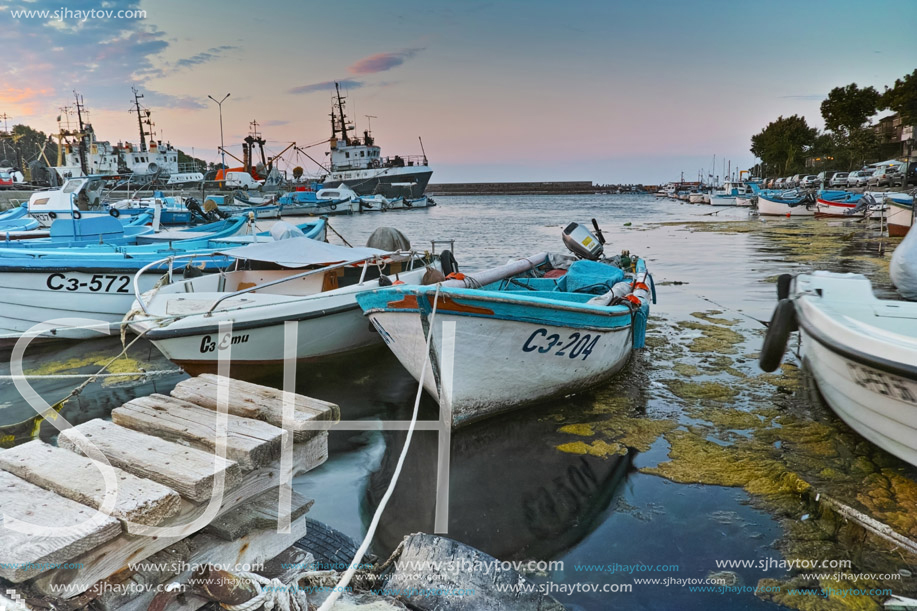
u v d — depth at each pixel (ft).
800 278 19.11
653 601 10.61
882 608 10.25
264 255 25.34
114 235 40.37
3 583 6.67
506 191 513.86
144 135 186.91
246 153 197.36
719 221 114.62
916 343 13.42
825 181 164.14
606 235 89.35
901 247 30.48
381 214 168.55
